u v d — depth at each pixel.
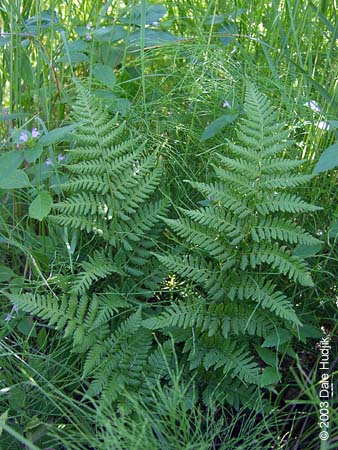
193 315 0.93
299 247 0.97
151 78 1.31
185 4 1.35
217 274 0.96
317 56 1.17
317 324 1.01
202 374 0.94
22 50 1.15
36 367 0.94
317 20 1.21
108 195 1.00
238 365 0.90
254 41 1.31
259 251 0.93
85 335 0.92
